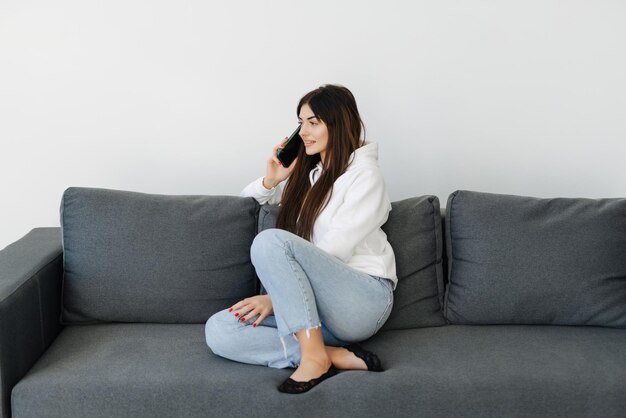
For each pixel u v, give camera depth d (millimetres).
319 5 2658
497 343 2100
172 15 2637
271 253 1941
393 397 1837
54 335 2211
